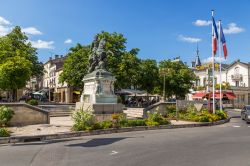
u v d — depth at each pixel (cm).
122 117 1734
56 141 1268
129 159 879
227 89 5166
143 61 4688
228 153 973
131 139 1302
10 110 1717
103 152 991
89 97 2066
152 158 893
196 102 2672
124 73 3603
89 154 958
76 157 912
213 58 2628
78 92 4662
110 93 2033
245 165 809
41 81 8912
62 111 2569
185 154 953
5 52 3634
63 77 3909
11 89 3497
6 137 1234
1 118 1677
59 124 1820
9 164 826
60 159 884
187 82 5228
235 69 6425
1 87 3347
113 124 1619
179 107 2541
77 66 3747
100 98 1964
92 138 1348
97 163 829
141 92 4822
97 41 2227
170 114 2425
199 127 1945
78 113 1559
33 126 1703
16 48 3956
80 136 1429
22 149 1062
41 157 915
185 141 1238
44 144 1182
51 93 7350
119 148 1066
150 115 1947
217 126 2042
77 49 3950
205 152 988
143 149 1044
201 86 5972
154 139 1300
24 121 1802
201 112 2430
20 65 3362
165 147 1085
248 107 2658
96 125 1532
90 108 1898
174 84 5072
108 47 3603
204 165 805
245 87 6081
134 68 3772
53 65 7731
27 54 4056
